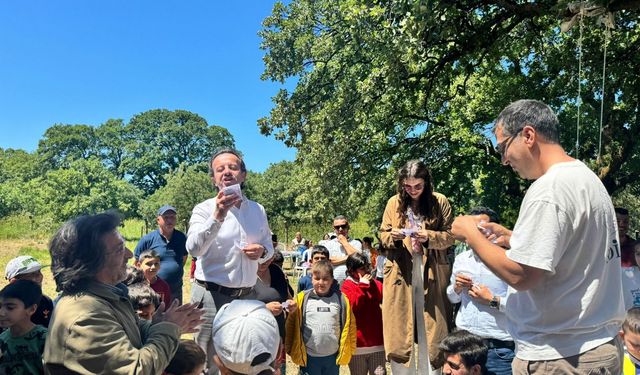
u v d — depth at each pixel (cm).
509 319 218
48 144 7650
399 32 694
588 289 189
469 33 781
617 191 1466
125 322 201
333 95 1271
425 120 1311
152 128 7988
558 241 185
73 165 3484
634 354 279
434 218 398
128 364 182
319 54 1424
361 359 467
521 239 190
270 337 210
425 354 402
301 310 434
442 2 648
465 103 1305
